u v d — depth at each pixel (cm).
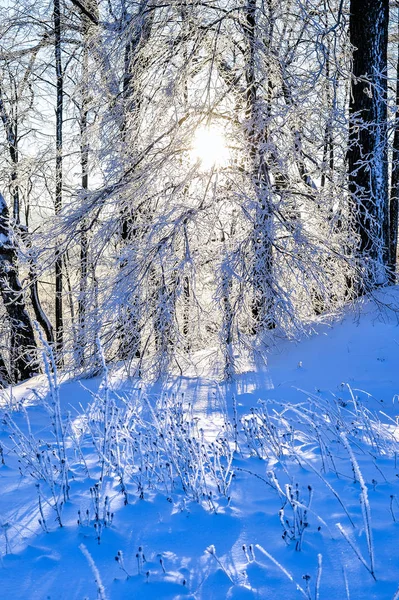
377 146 1066
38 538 297
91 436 522
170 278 933
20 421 644
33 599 237
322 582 242
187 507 334
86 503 347
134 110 1080
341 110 923
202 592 239
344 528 294
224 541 287
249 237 908
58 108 1656
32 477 404
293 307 905
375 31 1068
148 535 297
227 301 902
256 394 793
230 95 1023
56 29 1430
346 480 377
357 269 1007
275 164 984
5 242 1245
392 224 1564
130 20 1049
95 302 1000
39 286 1881
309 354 919
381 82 1097
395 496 340
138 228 1021
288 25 1023
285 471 363
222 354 917
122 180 1052
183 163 1030
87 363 982
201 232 954
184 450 396
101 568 263
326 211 1007
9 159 1733
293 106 916
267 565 259
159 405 532
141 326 946
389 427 563
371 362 837
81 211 1034
